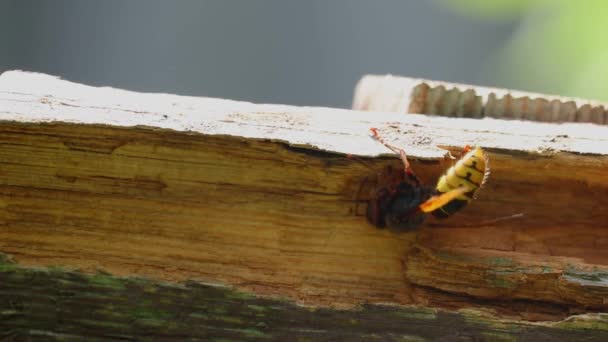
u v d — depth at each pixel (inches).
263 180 14.7
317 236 14.9
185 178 14.7
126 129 14.4
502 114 16.7
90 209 14.7
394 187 14.9
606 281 14.7
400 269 14.9
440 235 15.1
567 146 15.0
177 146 14.6
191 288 14.6
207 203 14.8
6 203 14.7
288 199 14.8
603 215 15.3
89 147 14.6
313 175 14.7
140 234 14.8
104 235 14.7
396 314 14.7
